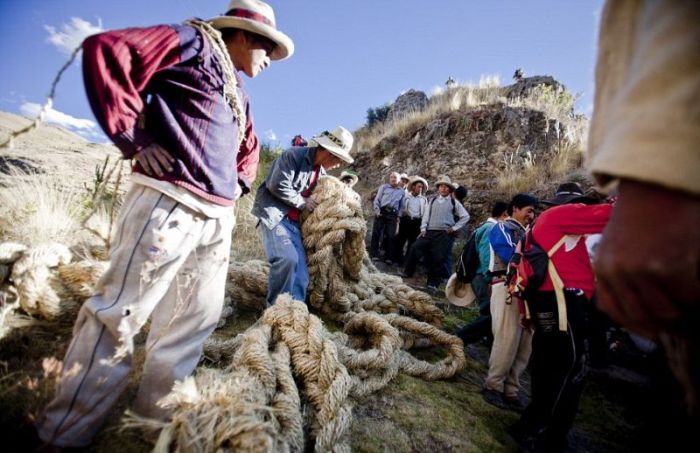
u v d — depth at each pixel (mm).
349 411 1658
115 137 1102
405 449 1823
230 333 2656
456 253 7520
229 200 1423
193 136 1245
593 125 597
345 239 3568
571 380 1945
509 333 2549
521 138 9859
